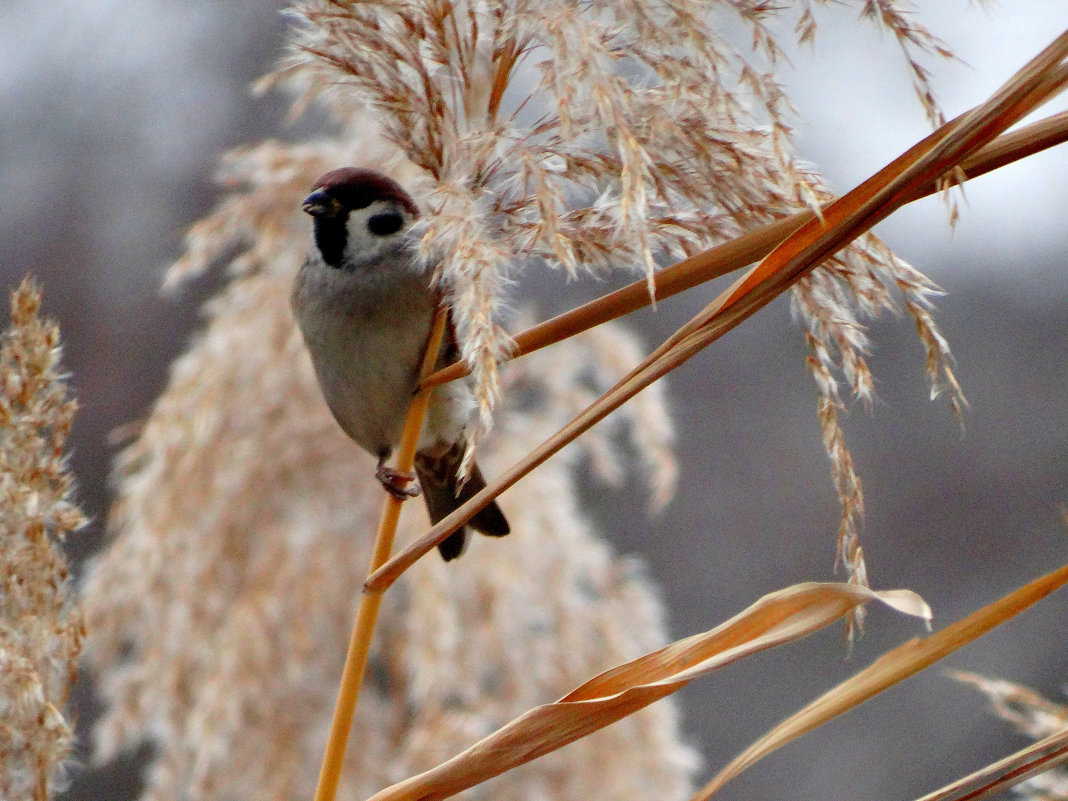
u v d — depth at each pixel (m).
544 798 7.39
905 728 19.20
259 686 7.40
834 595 3.54
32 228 21.75
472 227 3.38
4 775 3.53
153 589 7.63
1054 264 23.95
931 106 3.32
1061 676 19.61
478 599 7.70
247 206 7.86
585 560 7.96
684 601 20.97
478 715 7.47
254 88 4.59
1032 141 3.15
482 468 8.16
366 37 3.69
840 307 3.54
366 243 5.70
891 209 3.20
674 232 3.64
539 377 8.47
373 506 7.86
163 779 7.58
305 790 7.38
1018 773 3.25
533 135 3.57
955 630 3.44
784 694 19.70
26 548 3.66
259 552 7.67
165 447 7.70
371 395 5.82
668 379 22.52
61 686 3.71
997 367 23.47
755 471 22.08
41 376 3.72
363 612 3.69
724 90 3.34
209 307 8.07
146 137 22.48
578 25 3.20
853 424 22.69
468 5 3.66
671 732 7.71
